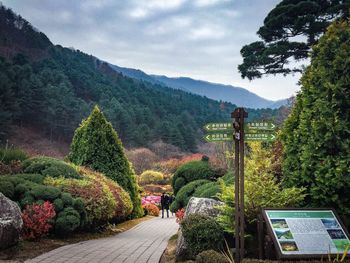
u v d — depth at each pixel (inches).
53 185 438.0
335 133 259.3
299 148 285.9
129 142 2861.7
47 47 3892.7
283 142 309.4
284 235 236.8
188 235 282.5
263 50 964.6
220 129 262.8
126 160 695.1
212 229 280.7
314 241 235.0
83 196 437.1
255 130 256.4
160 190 1619.1
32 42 3782.0
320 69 278.2
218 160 769.6
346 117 261.0
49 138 2401.6
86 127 657.6
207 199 337.7
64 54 4106.8
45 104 2418.8
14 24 3880.4
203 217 295.1
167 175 1822.1
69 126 2536.9
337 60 268.2
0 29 3639.3
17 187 392.2
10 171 458.6
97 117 660.7
